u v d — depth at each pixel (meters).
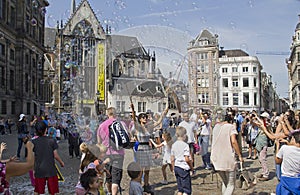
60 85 59.25
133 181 5.63
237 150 6.21
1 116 40.47
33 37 52.22
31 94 49.53
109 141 5.53
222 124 6.41
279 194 4.96
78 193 4.57
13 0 45.94
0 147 3.87
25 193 7.61
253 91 69.00
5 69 42.44
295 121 7.01
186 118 7.96
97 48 58.16
